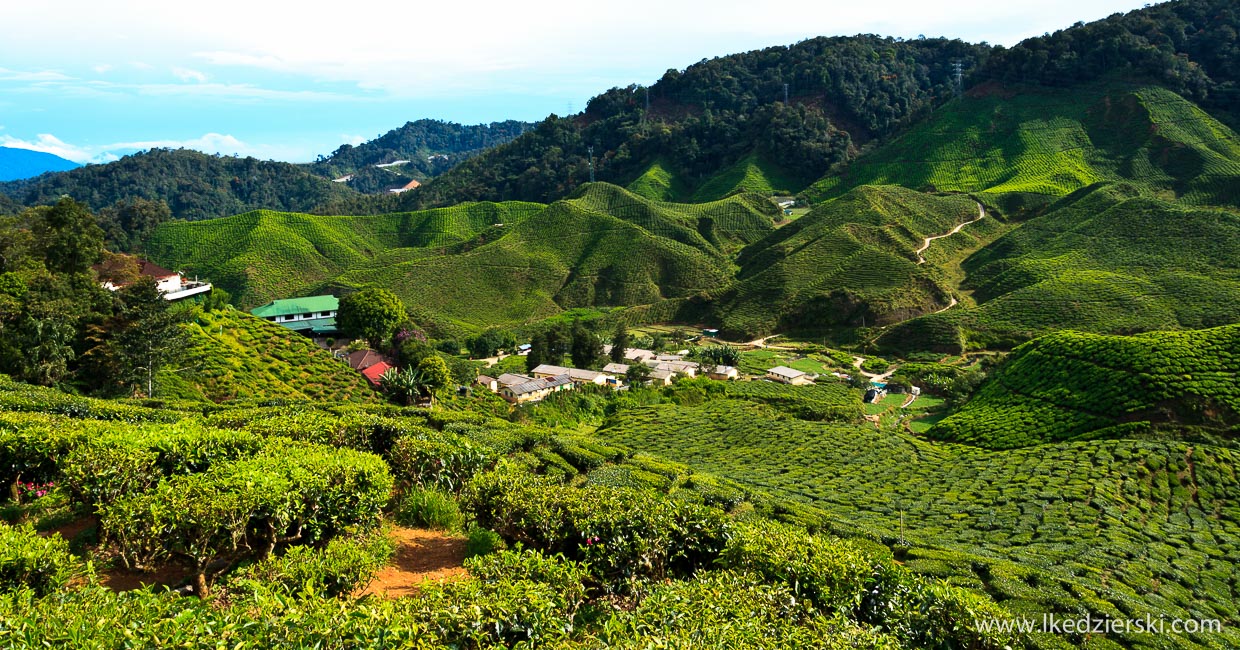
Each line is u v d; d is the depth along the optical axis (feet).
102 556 49.49
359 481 58.70
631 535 55.11
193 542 47.06
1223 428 158.51
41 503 62.13
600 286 508.94
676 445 161.89
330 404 123.13
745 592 46.34
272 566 44.68
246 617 35.04
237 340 191.83
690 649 35.86
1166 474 132.36
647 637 36.35
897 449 164.04
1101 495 118.52
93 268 211.20
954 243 469.57
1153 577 86.69
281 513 51.57
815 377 304.09
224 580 49.52
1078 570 81.51
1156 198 428.97
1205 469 134.10
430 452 75.61
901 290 392.47
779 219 614.75
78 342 151.53
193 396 156.76
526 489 61.31
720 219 598.75
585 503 58.13
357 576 45.98
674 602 42.45
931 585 55.88
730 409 201.57
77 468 56.90
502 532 60.54
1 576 39.52
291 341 205.16
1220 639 66.54
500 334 376.07
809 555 55.77
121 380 147.54
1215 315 290.56
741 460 149.69
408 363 220.84
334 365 201.87
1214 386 166.91
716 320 437.58
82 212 194.08
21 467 64.80
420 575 55.11
